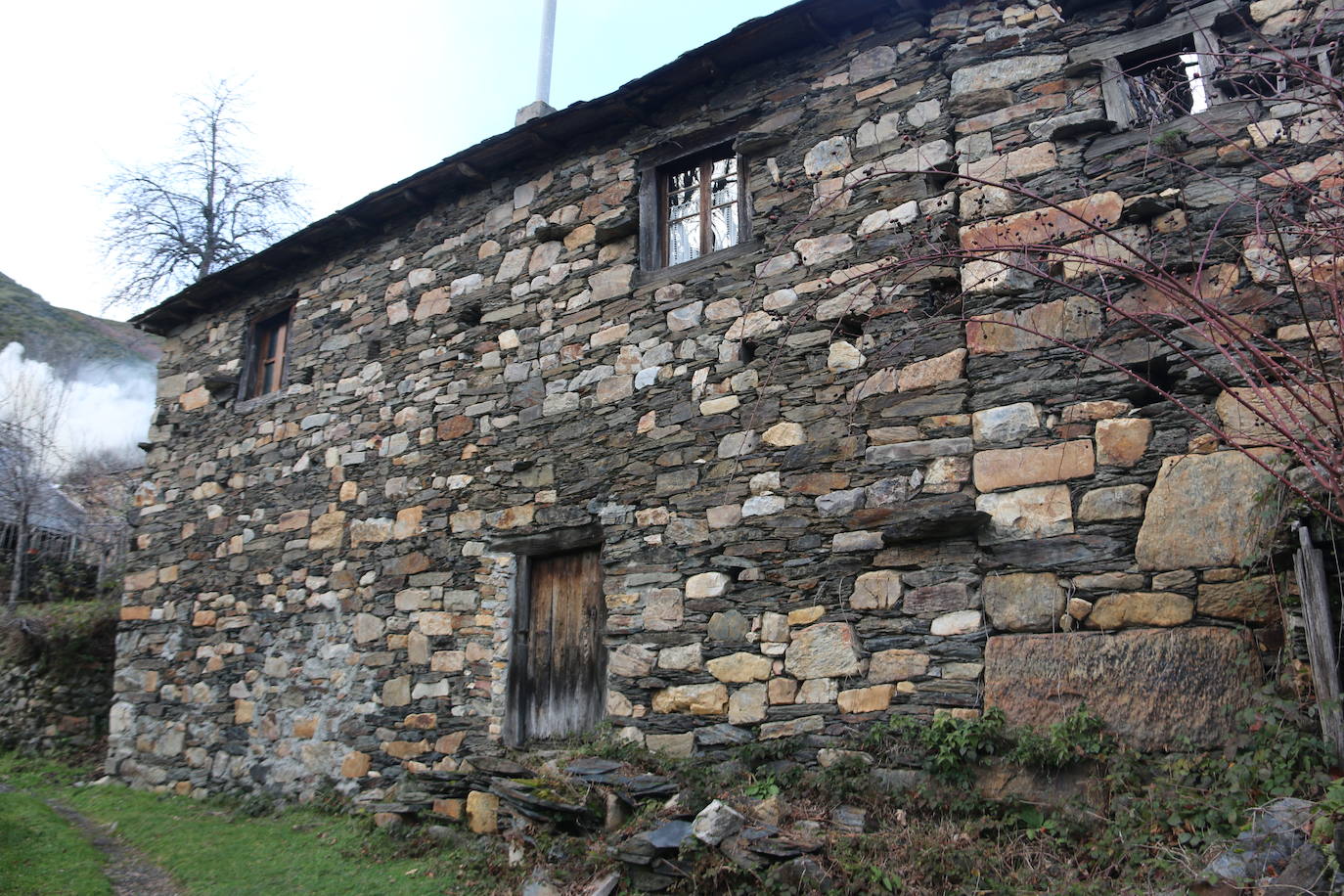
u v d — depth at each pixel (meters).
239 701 7.47
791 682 4.68
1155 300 4.13
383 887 4.77
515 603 6.02
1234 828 3.25
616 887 4.01
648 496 5.48
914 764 4.16
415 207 7.46
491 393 6.50
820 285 5.12
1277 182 4.02
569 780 4.69
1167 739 3.69
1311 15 4.18
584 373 6.04
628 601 5.38
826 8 5.29
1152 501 3.97
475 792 5.30
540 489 6.04
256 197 15.34
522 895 4.21
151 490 8.98
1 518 12.97
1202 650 3.71
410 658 6.42
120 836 6.36
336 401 7.52
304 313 8.09
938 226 4.80
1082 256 3.15
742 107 5.76
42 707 9.11
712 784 4.47
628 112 6.15
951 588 4.33
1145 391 4.14
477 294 6.82
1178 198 4.23
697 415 5.41
